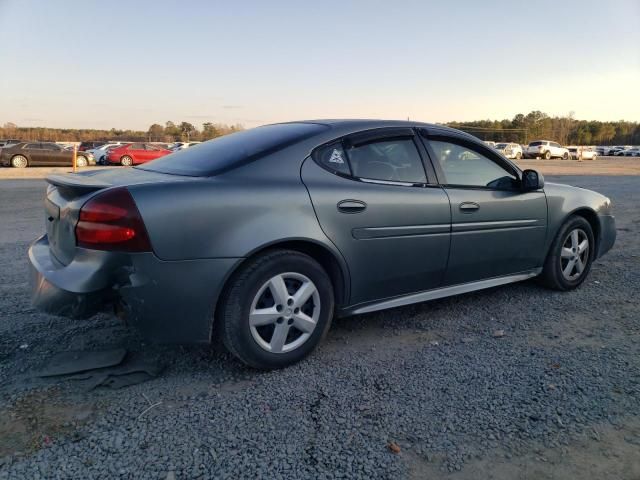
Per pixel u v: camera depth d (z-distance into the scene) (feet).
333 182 10.36
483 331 11.98
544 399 8.83
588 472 7.01
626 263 18.67
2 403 8.43
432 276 11.94
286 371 9.89
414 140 11.89
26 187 43.83
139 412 8.32
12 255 18.43
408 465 7.11
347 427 7.98
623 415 8.36
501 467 7.10
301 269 9.85
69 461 7.04
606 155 214.48
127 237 8.34
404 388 9.22
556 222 14.34
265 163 9.91
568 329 12.12
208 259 8.85
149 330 8.81
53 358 10.12
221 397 8.86
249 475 6.84
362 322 12.53
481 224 12.53
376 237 10.75
